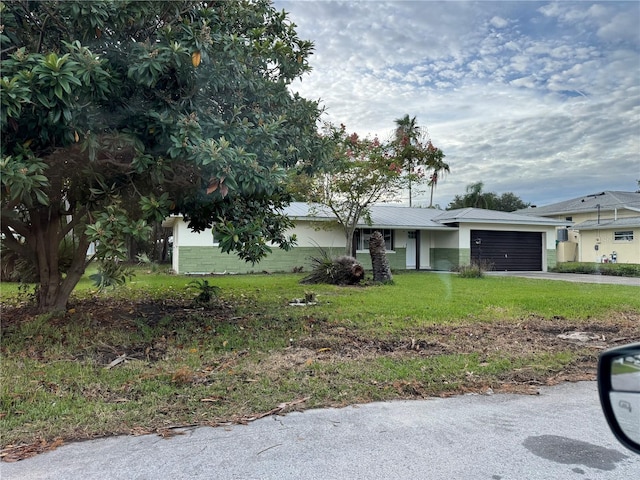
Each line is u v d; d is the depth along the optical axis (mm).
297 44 6957
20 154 4203
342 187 16844
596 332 6309
